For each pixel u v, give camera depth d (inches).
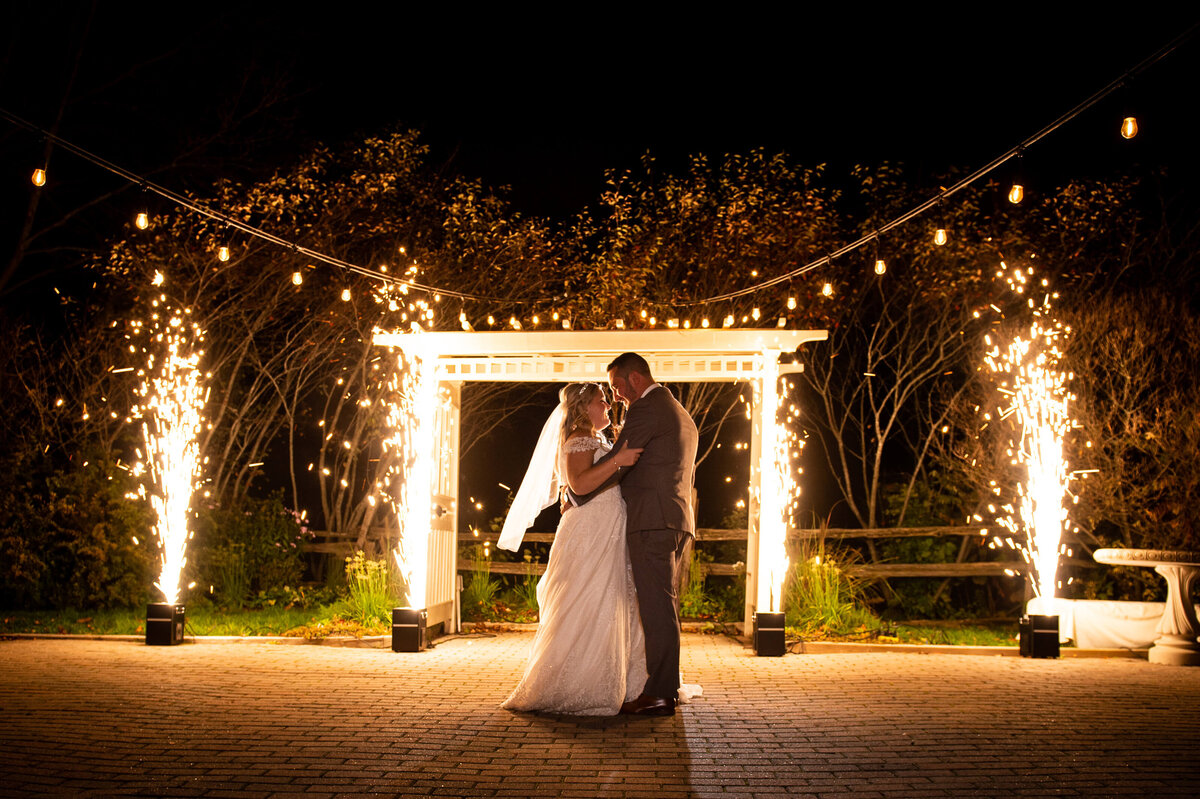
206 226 455.8
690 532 216.1
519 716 206.1
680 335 305.9
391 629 327.3
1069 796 153.0
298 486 526.9
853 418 492.1
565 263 503.2
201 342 454.6
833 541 460.8
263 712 208.2
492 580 476.7
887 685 249.1
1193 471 390.0
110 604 405.7
